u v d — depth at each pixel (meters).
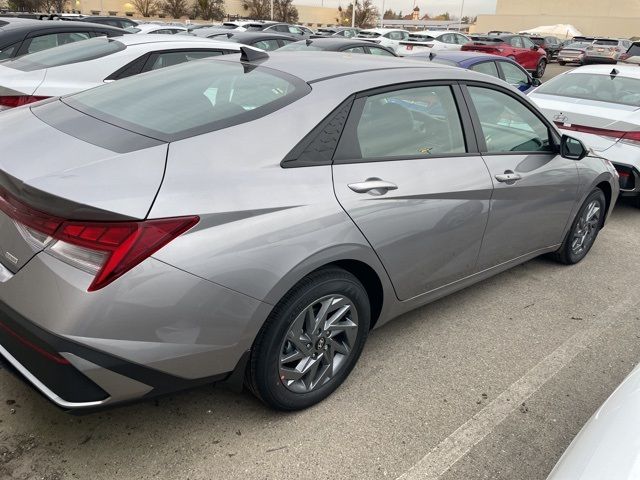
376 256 2.67
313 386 2.66
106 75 5.28
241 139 2.33
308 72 2.81
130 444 2.40
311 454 2.42
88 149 2.20
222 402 2.71
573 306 3.99
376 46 9.79
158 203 1.99
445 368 3.12
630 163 5.67
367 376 2.99
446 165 3.04
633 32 56.09
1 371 2.78
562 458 1.72
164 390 2.15
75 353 1.90
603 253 5.11
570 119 6.05
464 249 3.26
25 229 2.04
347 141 2.61
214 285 2.08
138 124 2.39
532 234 3.89
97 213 1.89
